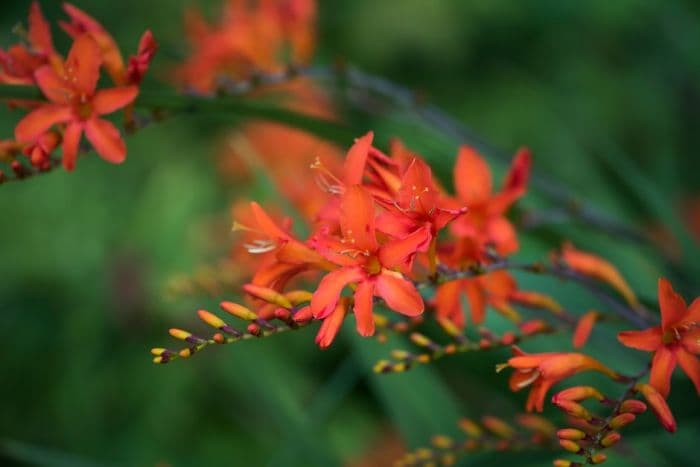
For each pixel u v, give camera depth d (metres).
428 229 0.70
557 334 0.84
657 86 1.61
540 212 0.87
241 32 0.94
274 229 0.72
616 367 0.84
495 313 0.85
